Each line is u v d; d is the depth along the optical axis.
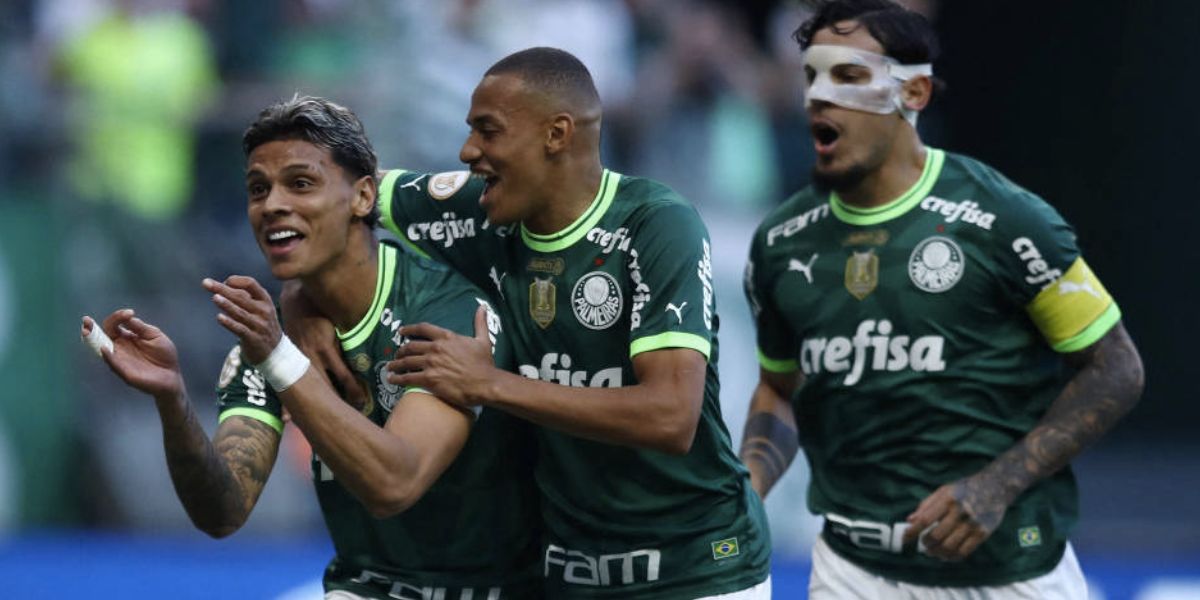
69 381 26.88
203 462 11.99
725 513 13.61
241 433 12.98
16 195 26.95
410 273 13.09
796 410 15.09
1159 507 30.30
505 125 12.72
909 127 14.48
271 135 12.42
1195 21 35.94
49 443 26.70
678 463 13.32
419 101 27.22
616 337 13.08
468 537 13.53
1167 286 36.47
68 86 27.69
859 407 14.53
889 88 14.22
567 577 13.65
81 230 27.03
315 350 13.00
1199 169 36.19
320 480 13.67
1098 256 36.78
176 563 22.06
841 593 14.91
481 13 27.70
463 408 12.31
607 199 13.15
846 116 14.27
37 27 28.19
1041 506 14.55
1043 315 14.30
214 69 28.36
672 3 29.67
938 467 14.41
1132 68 36.34
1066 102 36.69
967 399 14.33
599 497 13.34
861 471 14.66
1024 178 37.09
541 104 12.72
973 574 14.51
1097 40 36.41
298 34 28.42
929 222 14.35
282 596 21.62
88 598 21.95
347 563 13.95
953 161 14.59
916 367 14.31
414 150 27.00
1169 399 36.19
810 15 14.74
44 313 26.77
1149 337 36.44
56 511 26.70
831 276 14.62
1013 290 14.23
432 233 14.01
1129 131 36.50
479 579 13.73
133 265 27.14
